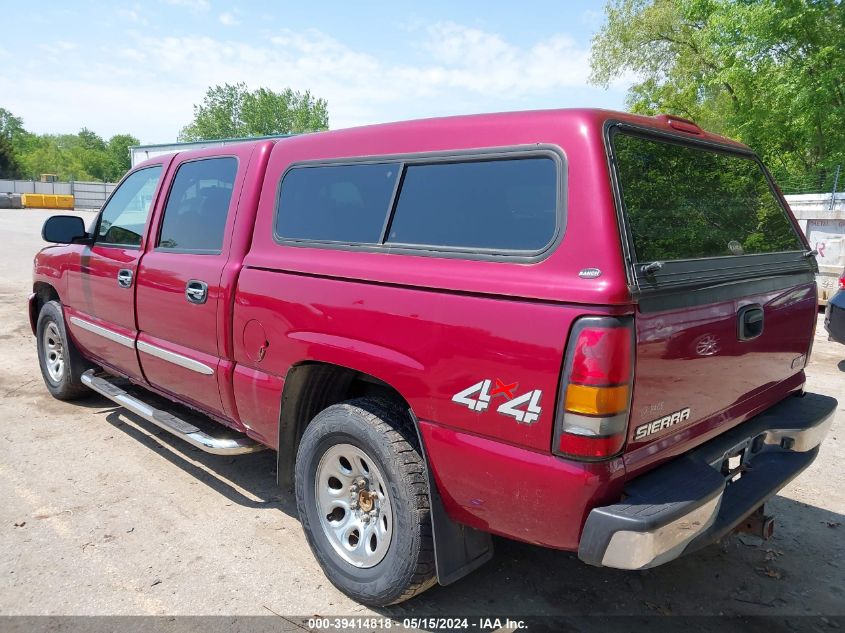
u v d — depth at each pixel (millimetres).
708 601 2943
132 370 4312
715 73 25594
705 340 2383
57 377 5438
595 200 2137
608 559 2064
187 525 3523
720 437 2689
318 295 2848
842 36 18922
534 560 3256
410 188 2691
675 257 2402
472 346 2287
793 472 2836
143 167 4371
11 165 76625
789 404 3133
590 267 2078
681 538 2143
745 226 3012
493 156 2430
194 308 3559
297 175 3211
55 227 4543
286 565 3172
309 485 2988
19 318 8859
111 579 3008
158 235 4023
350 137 3010
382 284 2607
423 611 2830
